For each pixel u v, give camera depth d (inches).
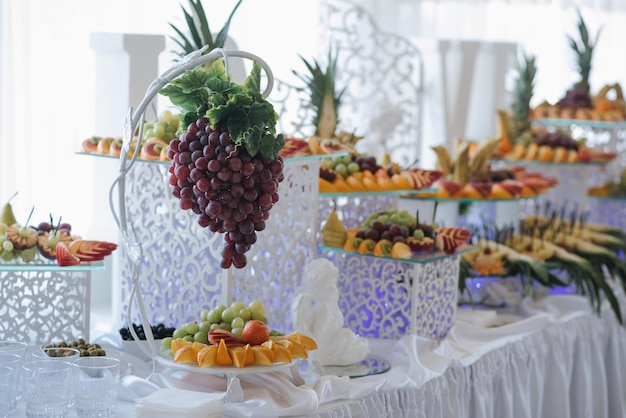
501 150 175.8
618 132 201.3
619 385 154.8
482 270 143.3
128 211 112.2
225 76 87.8
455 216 160.1
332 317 105.3
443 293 124.3
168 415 82.1
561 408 137.2
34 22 136.7
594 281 147.4
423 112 183.0
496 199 148.7
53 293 102.9
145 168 110.3
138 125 104.7
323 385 93.2
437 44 179.9
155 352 92.9
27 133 136.5
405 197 144.6
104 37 120.3
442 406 110.3
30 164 137.4
